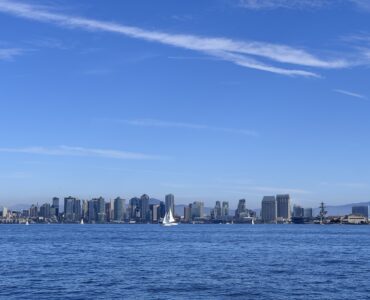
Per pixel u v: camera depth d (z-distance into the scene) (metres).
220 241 194.88
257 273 79.44
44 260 103.38
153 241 194.88
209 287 64.56
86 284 67.12
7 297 57.50
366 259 106.44
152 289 62.94
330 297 57.56
